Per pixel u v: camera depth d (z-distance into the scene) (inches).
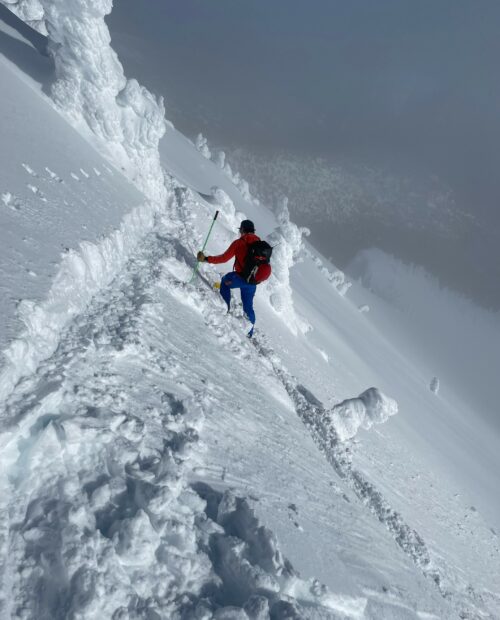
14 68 315.0
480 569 362.9
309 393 355.3
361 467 330.0
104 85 323.3
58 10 292.2
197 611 91.7
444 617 186.9
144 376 159.0
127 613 85.0
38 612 81.2
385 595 156.6
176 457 129.5
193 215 444.8
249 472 154.9
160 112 358.9
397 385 1080.2
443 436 900.6
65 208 205.8
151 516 104.3
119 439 117.0
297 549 130.3
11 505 94.9
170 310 229.0
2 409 104.8
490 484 773.3
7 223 161.3
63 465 106.6
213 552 110.0
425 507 393.1
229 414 182.2
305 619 99.7
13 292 131.4
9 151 211.6
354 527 186.9
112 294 204.2
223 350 243.9
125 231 256.1
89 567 86.9
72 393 123.7
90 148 323.3
